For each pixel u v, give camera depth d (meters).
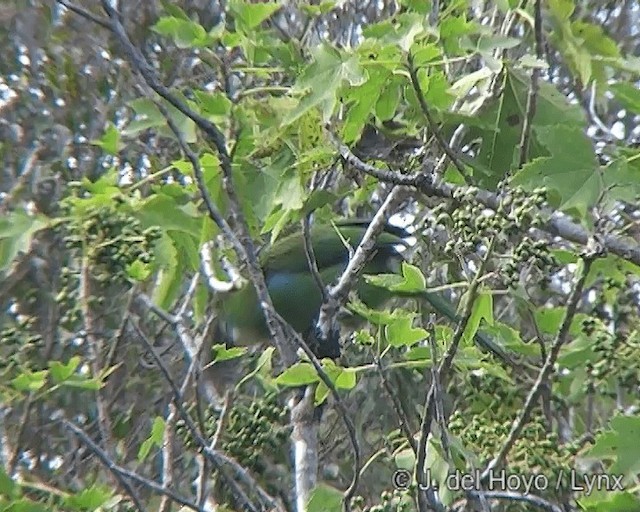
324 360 7.27
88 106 14.98
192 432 6.92
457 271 9.83
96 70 15.03
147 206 8.32
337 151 7.91
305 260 11.96
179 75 13.59
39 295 13.88
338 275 11.88
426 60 7.29
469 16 8.93
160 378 13.84
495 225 6.42
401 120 8.33
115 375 13.68
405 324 6.98
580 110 8.01
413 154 8.21
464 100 8.66
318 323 8.87
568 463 6.95
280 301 11.94
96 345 10.34
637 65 7.70
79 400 13.23
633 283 8.82
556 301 10.81
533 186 6.47
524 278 7.90
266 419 7.59
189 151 6.64
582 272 6.52
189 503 6.89
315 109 7.88
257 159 8.11
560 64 9.95
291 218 8.51
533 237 7.82
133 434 13.48
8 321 13.89
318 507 7.02
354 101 7.59
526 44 8.22
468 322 7.00
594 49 7.84
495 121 8.00
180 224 8.34
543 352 7.68
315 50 7.38
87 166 14.66
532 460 6.87
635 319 7.70
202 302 9.45
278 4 8.20
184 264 8.87
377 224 8.71
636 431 6.51
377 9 11.13
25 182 13.97
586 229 6.73
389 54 7.34
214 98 7.96
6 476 7.56
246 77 10.07
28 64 15.29
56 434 13.39
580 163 6.48
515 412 7.61
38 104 15.13
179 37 8.09
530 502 6.47
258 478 9.11
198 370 8.07
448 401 9.05
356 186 9.97
